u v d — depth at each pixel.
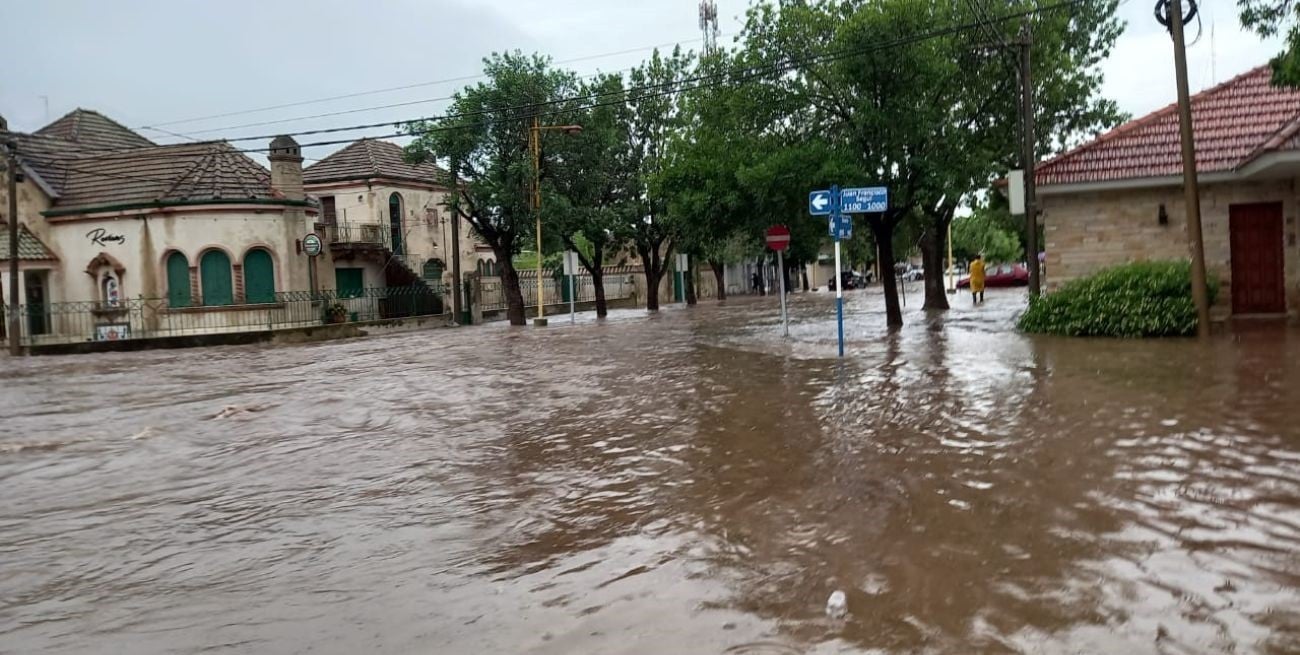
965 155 20.06
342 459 8.45
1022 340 15.70
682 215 22.88
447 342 25.67
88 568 5.35
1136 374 10.54
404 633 4.05
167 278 33.22
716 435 8.50
